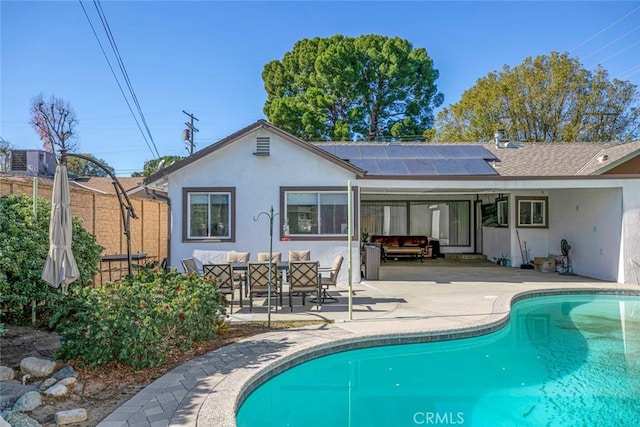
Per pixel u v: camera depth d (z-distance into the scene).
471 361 6.12
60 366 4.71
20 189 7.61
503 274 13.16
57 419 3.47
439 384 5.36
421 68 29.00
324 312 7.85
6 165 20.72
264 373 4.84
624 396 4.97
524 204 15.08
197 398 3.97
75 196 8.71
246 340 5.98
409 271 13.84
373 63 28.55
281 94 30.50
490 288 10.52
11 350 5.30
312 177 11.37
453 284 11.16
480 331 6.86
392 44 28.41
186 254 11.19
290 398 5.07
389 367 5.93
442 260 17.25
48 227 6.25
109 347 4.58
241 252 11.19
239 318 7.41
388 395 5.08
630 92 26.41
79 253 6.57
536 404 4.79
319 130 27.52
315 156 11.38
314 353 5.70
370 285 11.02
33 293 5.96
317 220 11.38
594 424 4.29
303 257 10.02
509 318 7.95
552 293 10.52
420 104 29.53
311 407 4.80
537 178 11.52
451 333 6.62
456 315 7.52
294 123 27.83
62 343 4.84
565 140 26.42
